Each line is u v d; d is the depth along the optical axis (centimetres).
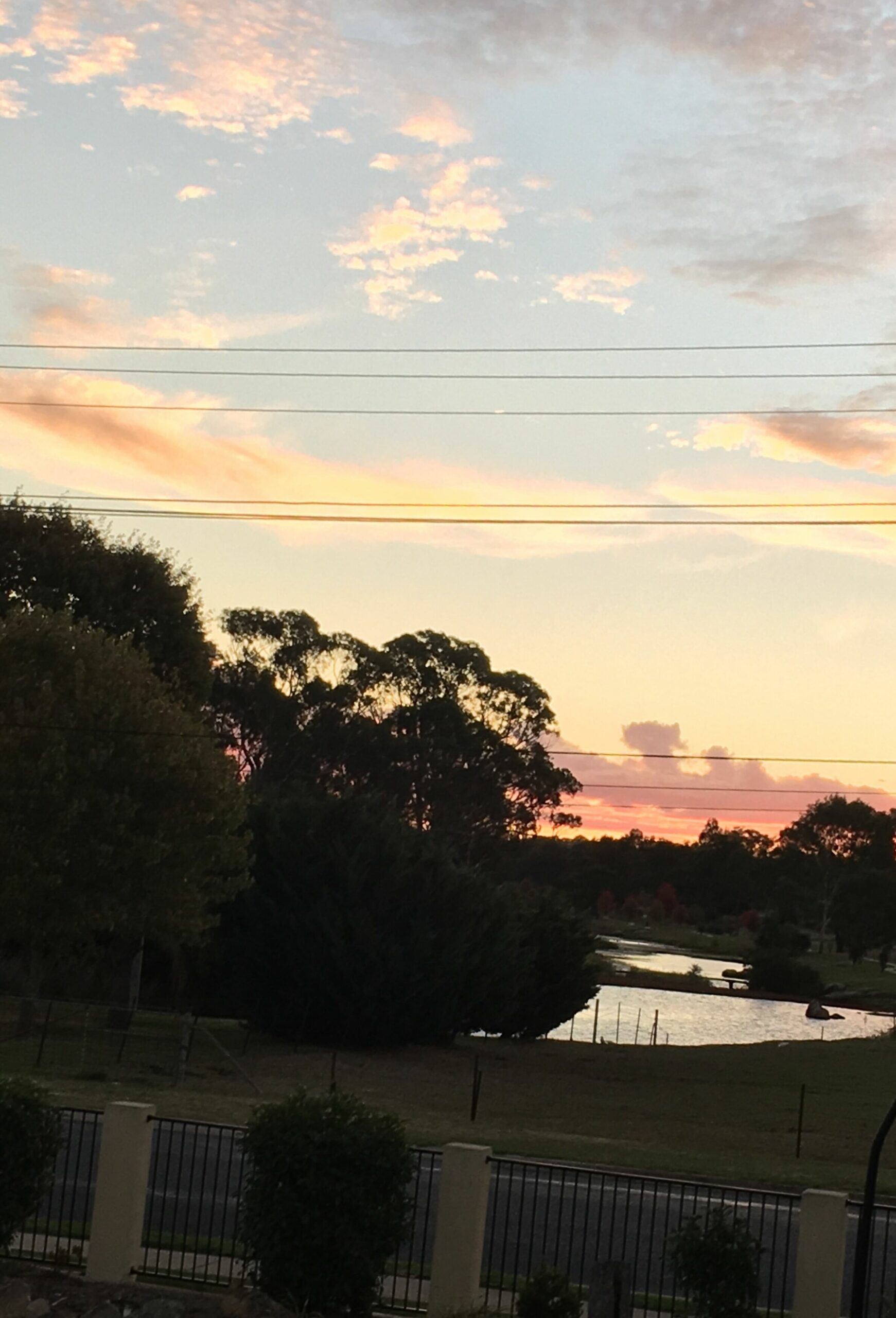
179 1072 3172
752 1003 8031
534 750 7838
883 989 9019
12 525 4709
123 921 3706
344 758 7700
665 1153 2372
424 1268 1420
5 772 3547
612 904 15150
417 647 7831
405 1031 4300
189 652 4922
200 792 3819
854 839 14138
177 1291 1235
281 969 4281
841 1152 2655
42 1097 1319
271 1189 1202
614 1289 1066
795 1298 1212
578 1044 4884
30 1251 1345
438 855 4434
